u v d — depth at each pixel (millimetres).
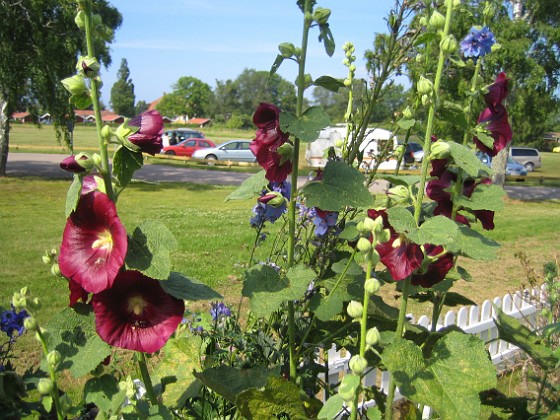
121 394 1564
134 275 1465
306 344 2090
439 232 1555
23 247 9062
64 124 18469
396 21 2373
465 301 2334
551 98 17375
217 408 2227
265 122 1822
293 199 1902
